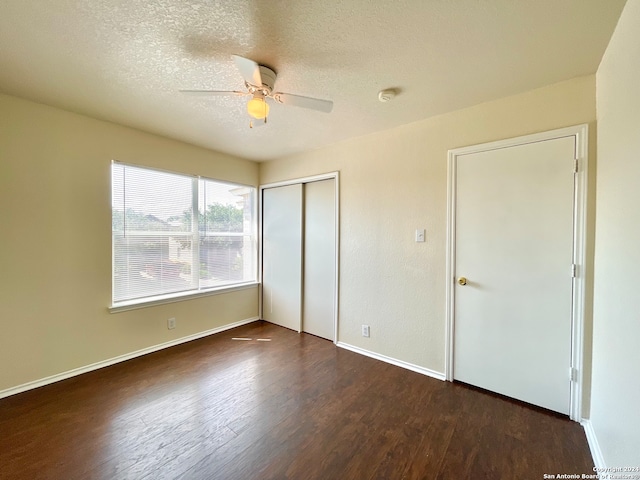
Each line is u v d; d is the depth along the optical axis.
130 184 2.82
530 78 1.88
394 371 2.61
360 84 1.96
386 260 2.80
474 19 1.36
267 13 1.33
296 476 1.47
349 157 3.08
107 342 2.67
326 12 1.32
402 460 1.57
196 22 1.39
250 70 1.51
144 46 1.57
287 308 3.82
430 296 2.52
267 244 4.06
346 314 3.13
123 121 2.62
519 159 2.07
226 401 2.12
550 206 1.96
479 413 1.98
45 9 1.29
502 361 2.17
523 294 2.07
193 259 3.37
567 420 1.89
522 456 1.60
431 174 2.50
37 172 2.27
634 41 1.18
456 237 2.37
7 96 2.12
